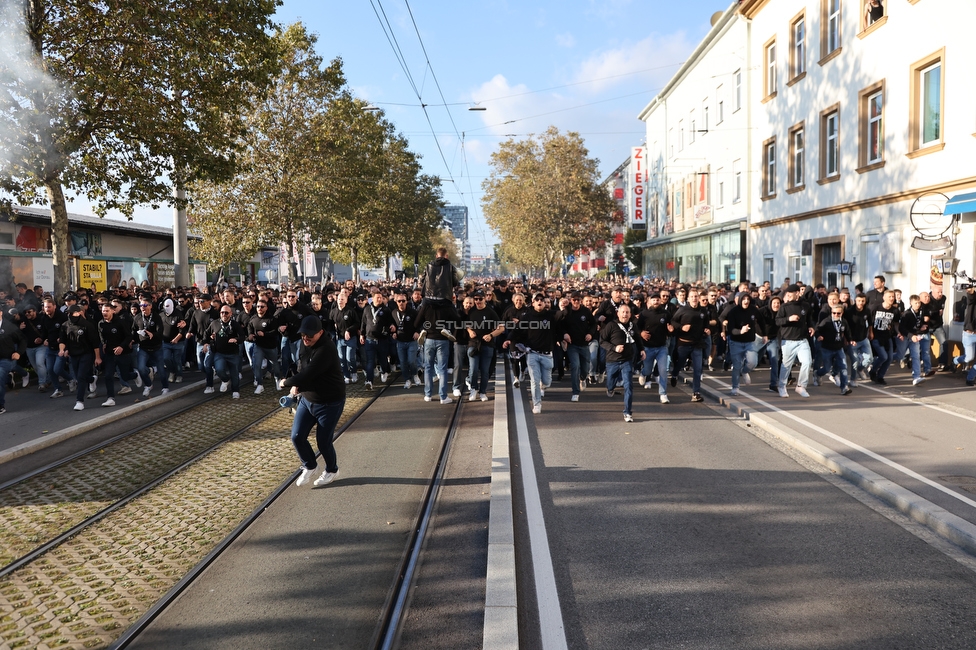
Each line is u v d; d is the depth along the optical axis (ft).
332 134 80.89
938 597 13.94
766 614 13.35
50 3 42.78
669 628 12.91
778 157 76.64
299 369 21.63
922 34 49.47
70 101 43.68
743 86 86.99
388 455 25.48
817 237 67.15
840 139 62.08
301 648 12.28
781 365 37.63
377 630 12.87
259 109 78.89
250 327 40.04
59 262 48.73
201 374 47.50
